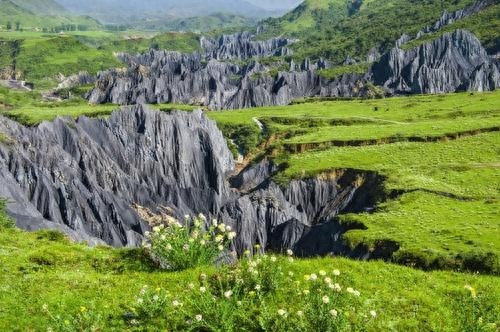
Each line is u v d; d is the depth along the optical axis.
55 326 18.36
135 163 151.88
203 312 17.94
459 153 119.06
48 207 108.06
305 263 23.56
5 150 112.38
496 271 51.59
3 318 19.06
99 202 115.88
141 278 23.09
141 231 117.31
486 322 18.12
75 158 134.62
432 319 19.00
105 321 18.72
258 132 196.00
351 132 160.12
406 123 173.25
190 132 164.25
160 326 18.20
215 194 136.50
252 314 18.30
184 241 24.03
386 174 108.50
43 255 27.36
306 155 141.00
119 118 161.75
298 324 16.48
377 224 77.06
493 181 94.19
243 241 109.69
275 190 120.69
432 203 85.50
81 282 23.00
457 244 60.88
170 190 136.75
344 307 18.14
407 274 23.84
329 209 115.69
